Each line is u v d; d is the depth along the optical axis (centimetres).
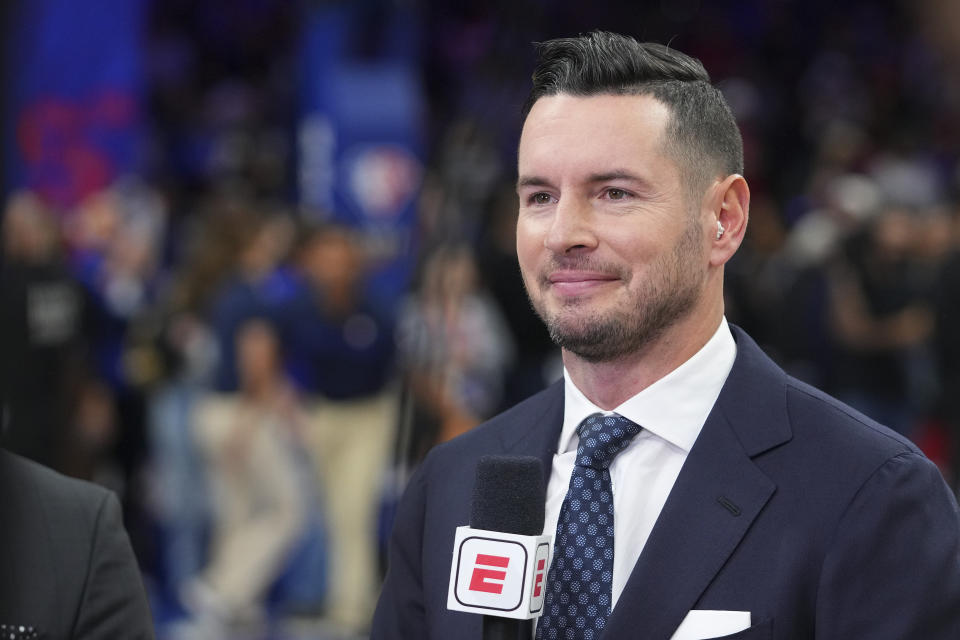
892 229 2152
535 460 532
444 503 604
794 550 531
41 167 2105
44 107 2103
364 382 1797
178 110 3275
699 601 534
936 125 3903
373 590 1797
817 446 551
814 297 2156
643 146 546
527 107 585
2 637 546
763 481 547
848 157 3058
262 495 1772
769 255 2378
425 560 597
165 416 1838
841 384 2156
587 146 547
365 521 1797
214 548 1803
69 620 560
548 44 582
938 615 519
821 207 2916
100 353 1911
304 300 1772
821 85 3916
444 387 1588
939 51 4006
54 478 587
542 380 1933
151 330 1891
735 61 3866
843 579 523
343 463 1805
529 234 564
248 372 1758
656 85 558
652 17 3388
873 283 2144
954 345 1888
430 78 3519
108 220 2012
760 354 592
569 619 551
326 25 2094
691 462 558
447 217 1766
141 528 1912
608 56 561
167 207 2595
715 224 572
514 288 1925
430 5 3559
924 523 529
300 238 1797
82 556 571
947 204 2473
